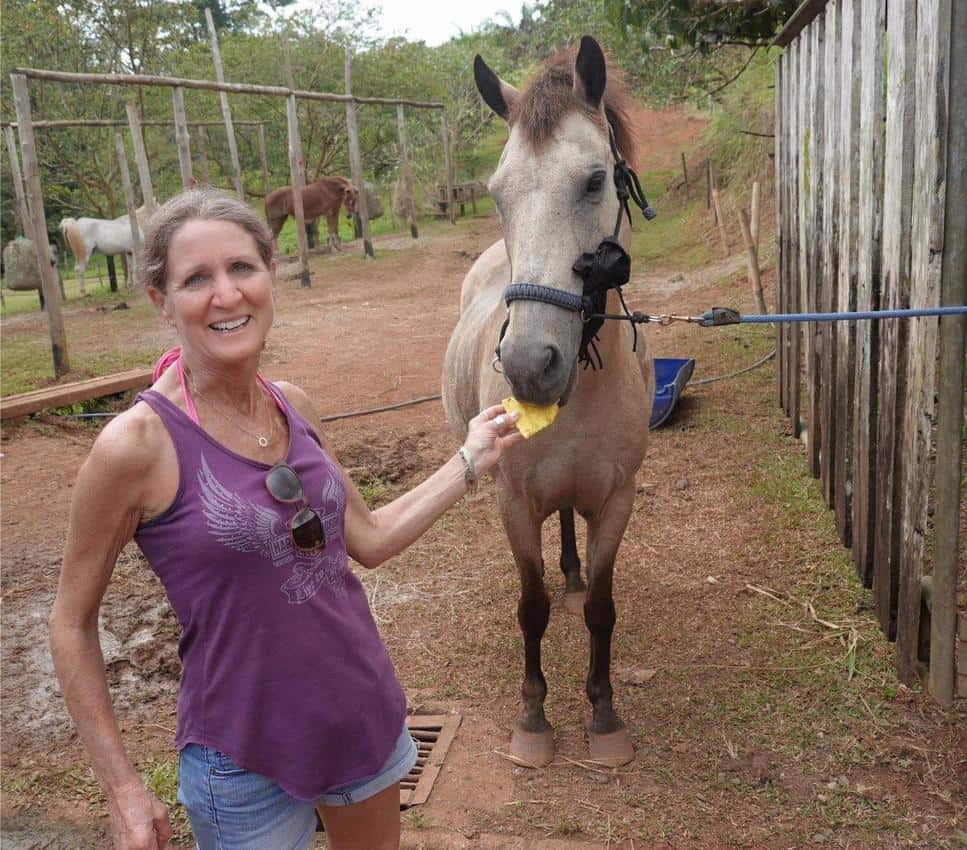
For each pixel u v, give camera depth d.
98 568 1.51
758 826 2.58
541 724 2.98
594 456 2.71
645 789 2.77
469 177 23.67
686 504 4.79
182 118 11.50
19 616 4.16
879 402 3.40
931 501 4.30
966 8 2.51
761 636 3.53
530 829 2.63
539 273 2.21
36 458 6.32
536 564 2.91
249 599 1.53
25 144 8.16
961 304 2.66
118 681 3.61
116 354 9.68
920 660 3.12
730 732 2.99
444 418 6.79
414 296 12.87
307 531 1.54
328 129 21.06
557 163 2.28
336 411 7.24
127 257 16.22
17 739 3.28
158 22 17.84
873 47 3.41
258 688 1.56
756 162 12.27
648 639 3.59
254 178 23.61
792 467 5.10
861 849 2.47
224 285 1.51
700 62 9.20
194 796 1.61
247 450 1.59
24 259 13.74
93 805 2.91
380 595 4.10
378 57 21.50
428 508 1.90
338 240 17.67
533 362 2.10
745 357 7.37
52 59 16.70
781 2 5.88
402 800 2.77
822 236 4.53
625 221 2.66
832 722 2.99
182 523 1.49
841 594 3.75
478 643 3.65
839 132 4.08
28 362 9.48
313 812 1.71
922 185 2.84
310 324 11.02
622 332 2.69
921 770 2.74
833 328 4.27
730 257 11.29
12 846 2.77
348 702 1.63
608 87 2.64
